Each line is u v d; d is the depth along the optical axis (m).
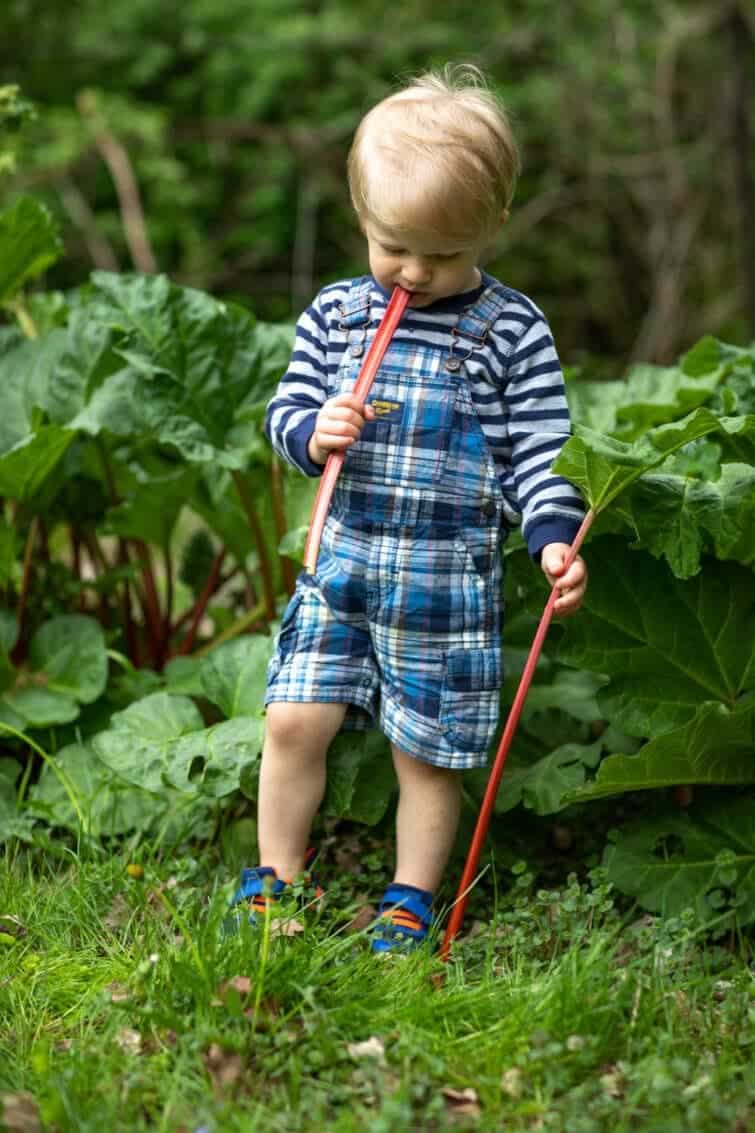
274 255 10.88
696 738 2.74
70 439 3.40
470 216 2.45
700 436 2.67
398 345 2.59
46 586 3.73
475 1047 2.25
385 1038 2.26
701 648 2.92
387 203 2.43
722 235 9.91
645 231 10.41
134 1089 2.11
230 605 4.39
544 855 3.15
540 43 10.27
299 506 3.49
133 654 3.85
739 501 2.65
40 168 9.70
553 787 2.95
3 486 3.47
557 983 2.35
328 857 3.14
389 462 2.59
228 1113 2.05
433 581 2.61
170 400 3.32
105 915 2.79
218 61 10.72
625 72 9.88
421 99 2.53
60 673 3.47
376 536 2.62
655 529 2.67
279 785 2.74
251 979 2.32
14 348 3.71
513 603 3.15
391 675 2.67
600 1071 2.23
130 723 3.10
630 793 3.19
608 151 10.05
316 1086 2.16
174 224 10.59
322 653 2.68
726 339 9.82
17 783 3.41
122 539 3.91
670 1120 2.07
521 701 2.62
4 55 10.41
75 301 4.16
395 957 2.56
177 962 2.32
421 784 2.74
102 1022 2.40
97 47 10.59
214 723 3.56
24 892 2.83
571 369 3.99
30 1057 2.24
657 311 9.95
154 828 3.17
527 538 2.58
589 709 3.21
